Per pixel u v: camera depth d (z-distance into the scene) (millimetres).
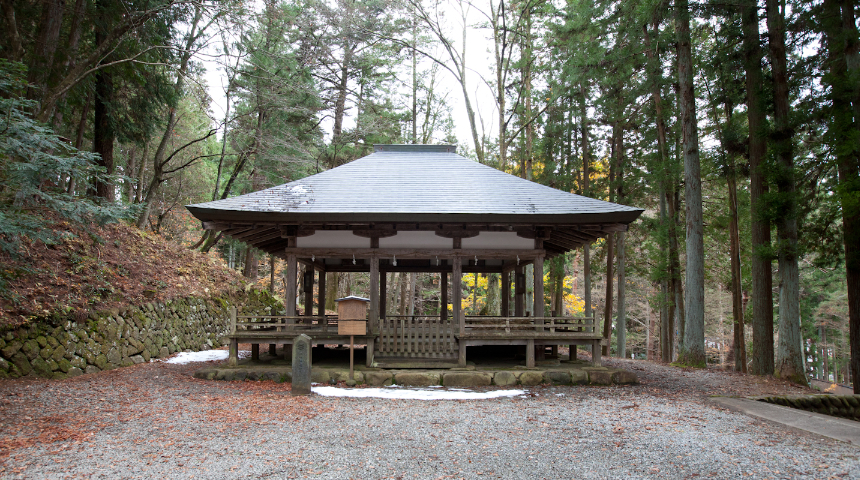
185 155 23375
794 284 11445
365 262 12906
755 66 11875
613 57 15141
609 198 19031
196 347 13070
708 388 9445
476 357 11148
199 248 18938
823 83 10344
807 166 11453
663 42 14578
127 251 13039
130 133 15242
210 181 25609
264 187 19844
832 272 24250
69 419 5641
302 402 7062
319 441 5125
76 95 12188
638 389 8844
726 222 16422
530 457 4715
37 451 4543
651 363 14602
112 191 14633
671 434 5590
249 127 17516
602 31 15445
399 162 12250
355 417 6207
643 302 30547
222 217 9086
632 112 17891
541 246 10055
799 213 11359
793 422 6309
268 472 4211
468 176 11453
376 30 19875
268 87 16484
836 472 4402
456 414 6492
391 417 6250
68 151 7898
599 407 7117
